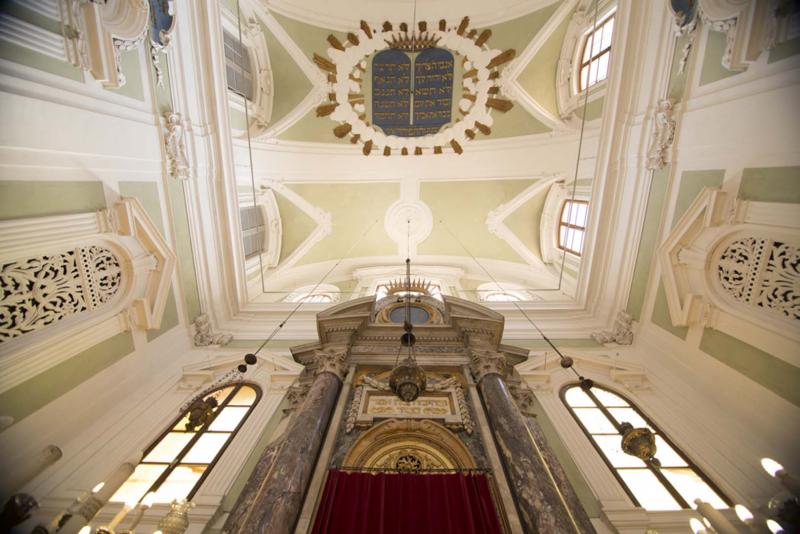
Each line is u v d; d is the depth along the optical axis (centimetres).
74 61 474
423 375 423
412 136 1094
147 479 486
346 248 1231
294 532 364
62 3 450
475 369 580
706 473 483
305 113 1041
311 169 1092
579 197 959
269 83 993
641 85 672
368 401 539
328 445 456
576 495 422
